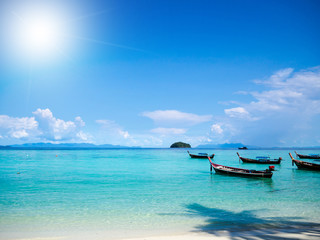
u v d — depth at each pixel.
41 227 12.54
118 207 16.83
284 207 16.81
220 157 94.44
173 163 60.66
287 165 52.03
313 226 12.31
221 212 15.53
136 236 10.99
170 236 10.66
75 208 16.53
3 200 18.97
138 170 42.78
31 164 57.09
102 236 11.05
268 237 10.22
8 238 10.83
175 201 18.70
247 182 28.11
